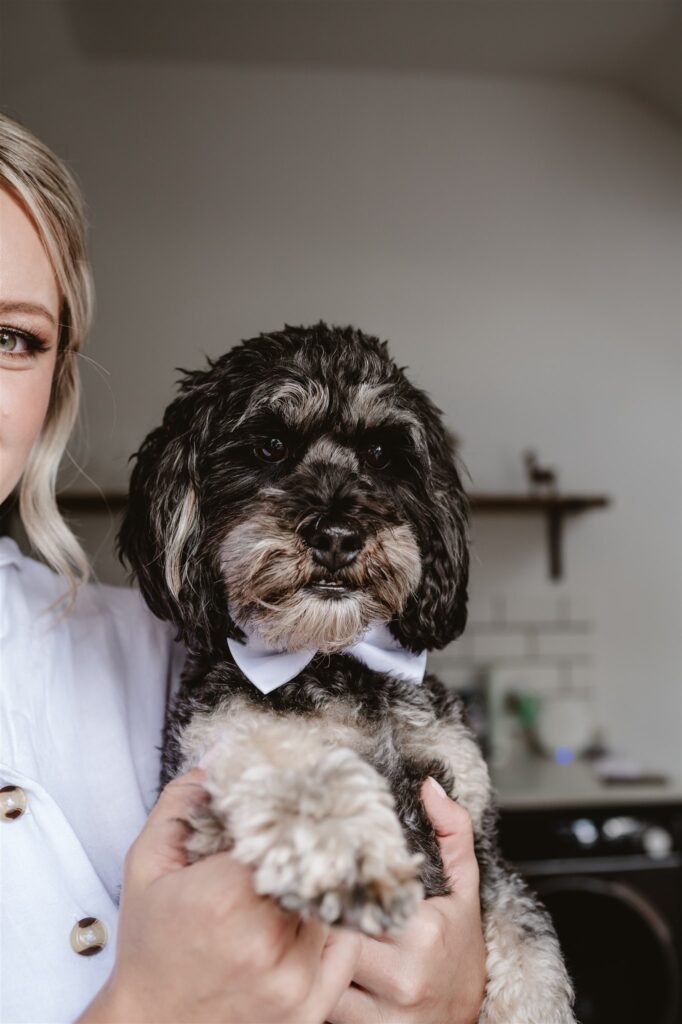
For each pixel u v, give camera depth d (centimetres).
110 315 489
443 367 506
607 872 388
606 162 522
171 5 445
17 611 166
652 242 522
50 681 163
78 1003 134
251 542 167
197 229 499
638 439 515
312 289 502
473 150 516
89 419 480
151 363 489
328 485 178
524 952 175
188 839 122
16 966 134
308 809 107
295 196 506
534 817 397
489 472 504
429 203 512
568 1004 173
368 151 511
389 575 171
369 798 110
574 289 517
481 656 504
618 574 511
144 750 174
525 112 520
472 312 510
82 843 153
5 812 140
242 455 188
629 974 379
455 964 144
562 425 511
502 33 470
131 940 114
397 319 505
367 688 173
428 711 177
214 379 192
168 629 194
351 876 100
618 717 507
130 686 180
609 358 516
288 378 182
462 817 162
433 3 441
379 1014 138
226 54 495
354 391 187
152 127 500
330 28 466
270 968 107
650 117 525
